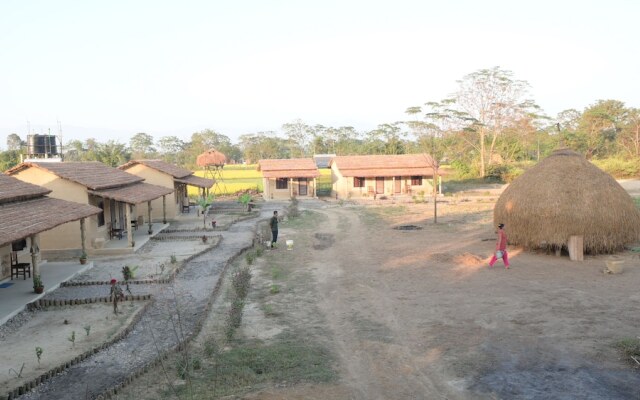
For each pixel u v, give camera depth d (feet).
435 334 38.27
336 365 33.12
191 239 88.07
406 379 30.73
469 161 247.70
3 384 31.09
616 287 49.42
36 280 51.37
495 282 52.80
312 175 160.76
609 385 28.89
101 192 75.46
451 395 28.43
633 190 147.02
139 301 49.57
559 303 44.62
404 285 53.01
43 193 63.93
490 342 36.14
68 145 299.38
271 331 40.14
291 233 91.56
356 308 45.70
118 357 35.73
